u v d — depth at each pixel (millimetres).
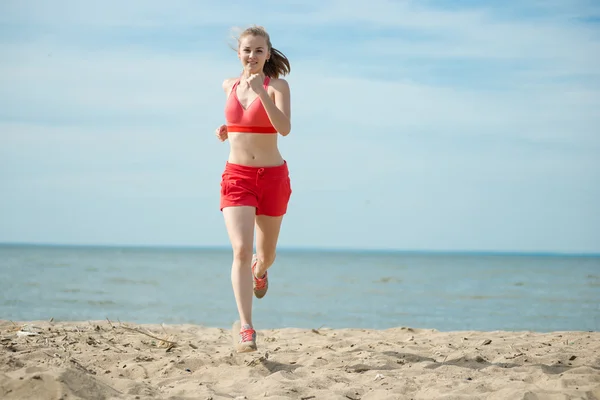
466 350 4691
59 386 2857
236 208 4172
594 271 44750
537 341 5359
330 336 6094
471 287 22750
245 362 4211
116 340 5102
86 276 24188
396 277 33375
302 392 3348
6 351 4164
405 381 3627
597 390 3141
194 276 28422
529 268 54594
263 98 3992
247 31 4250
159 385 3570
